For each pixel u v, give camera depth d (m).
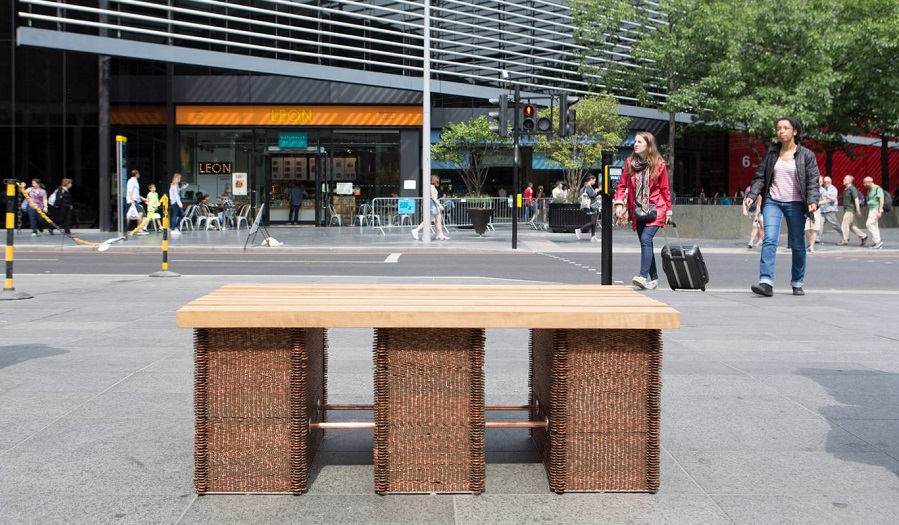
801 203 10.56
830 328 8.16
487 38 31.83
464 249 20.95
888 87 30.25
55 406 4.98
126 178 28.94
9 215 10.72
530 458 4.14
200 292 11.36
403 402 3.58
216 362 3.56
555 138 31.84
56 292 11.35
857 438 4.43
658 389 3.60
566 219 27.80
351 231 29.50
